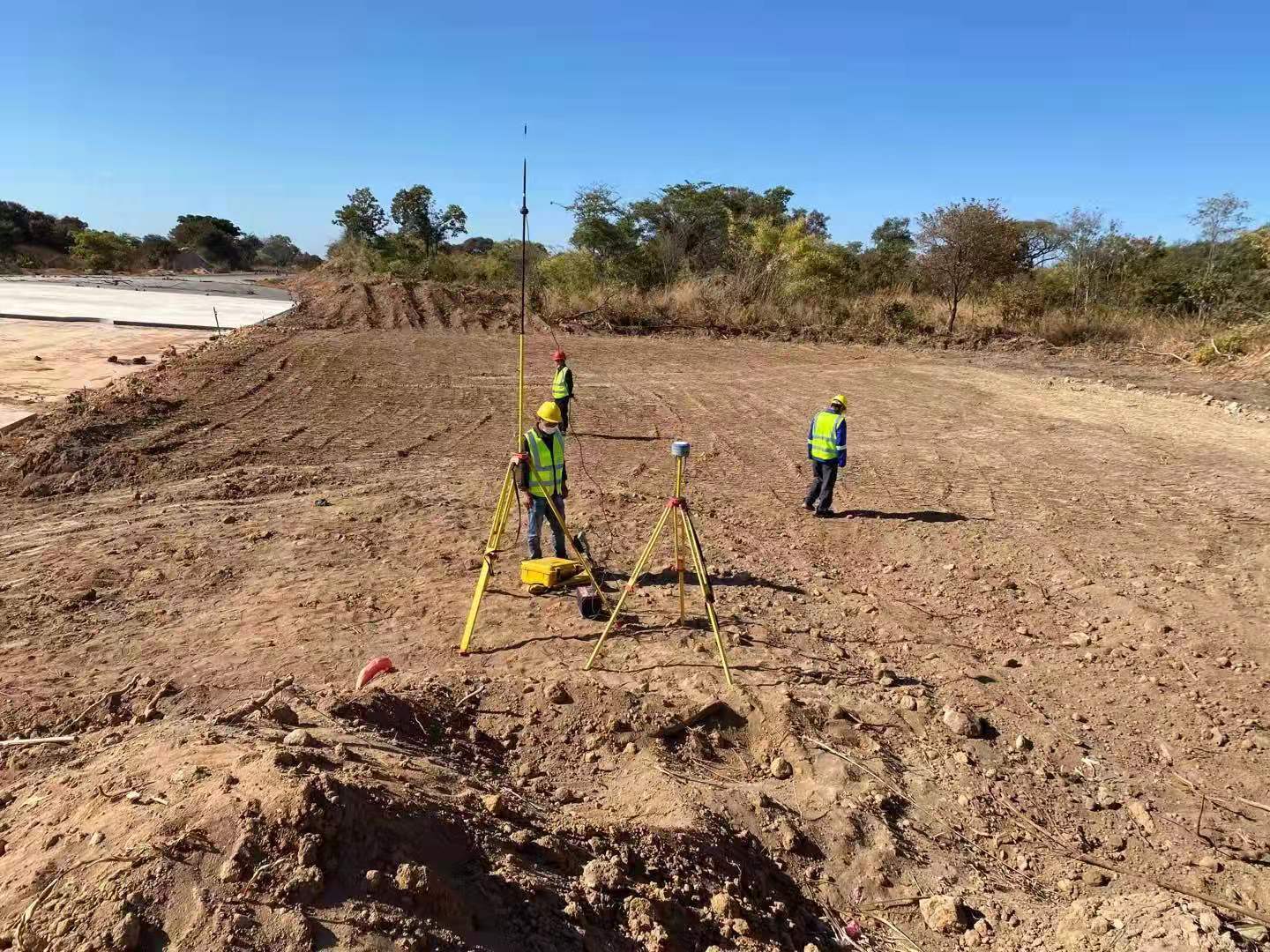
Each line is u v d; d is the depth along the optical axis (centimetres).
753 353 2573
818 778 477
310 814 278
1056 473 1206
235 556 773
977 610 747
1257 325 2347
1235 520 984
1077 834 460
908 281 3475
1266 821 472
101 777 342
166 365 1803
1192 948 329
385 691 497
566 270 3434
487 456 1220
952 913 386
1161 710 584
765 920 362
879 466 1248
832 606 741
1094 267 3127
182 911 249
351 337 2470
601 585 736
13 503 928
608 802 438
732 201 3881
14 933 243
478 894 292
